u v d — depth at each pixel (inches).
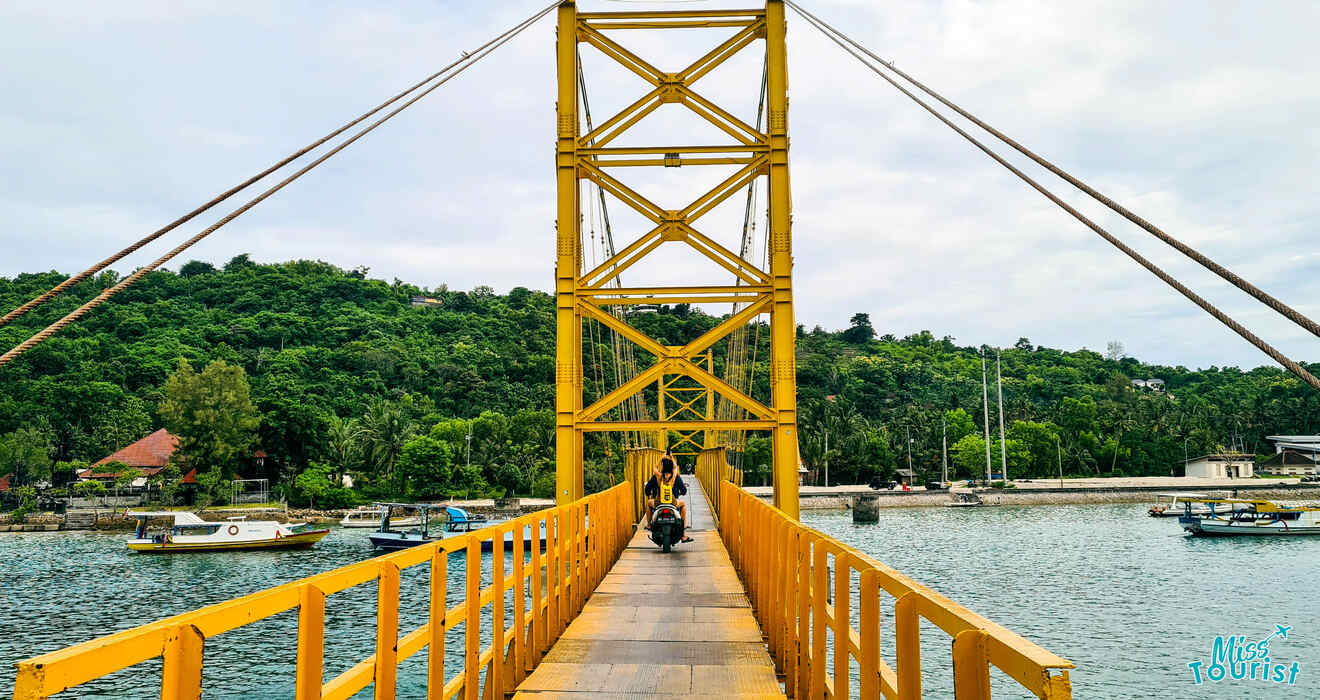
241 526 2102.6
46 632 1178.0
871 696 142.4
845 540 2226.9
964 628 99.7
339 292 6791.3
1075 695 866.1
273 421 3427.7
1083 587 1473.9
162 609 1342.3
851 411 4478.3
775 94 645.9
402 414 3831.2
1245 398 6264.8
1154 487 3799.2
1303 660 985.5
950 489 3794.3
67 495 3198.8
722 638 322.3
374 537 2037.4
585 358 2901.1
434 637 177.9
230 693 772.0
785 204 633.6
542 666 279.1
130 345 4790.8
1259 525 2230.6
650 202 648.4
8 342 4180.6
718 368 1347.2
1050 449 4451.3
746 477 3567.9
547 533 313.9
